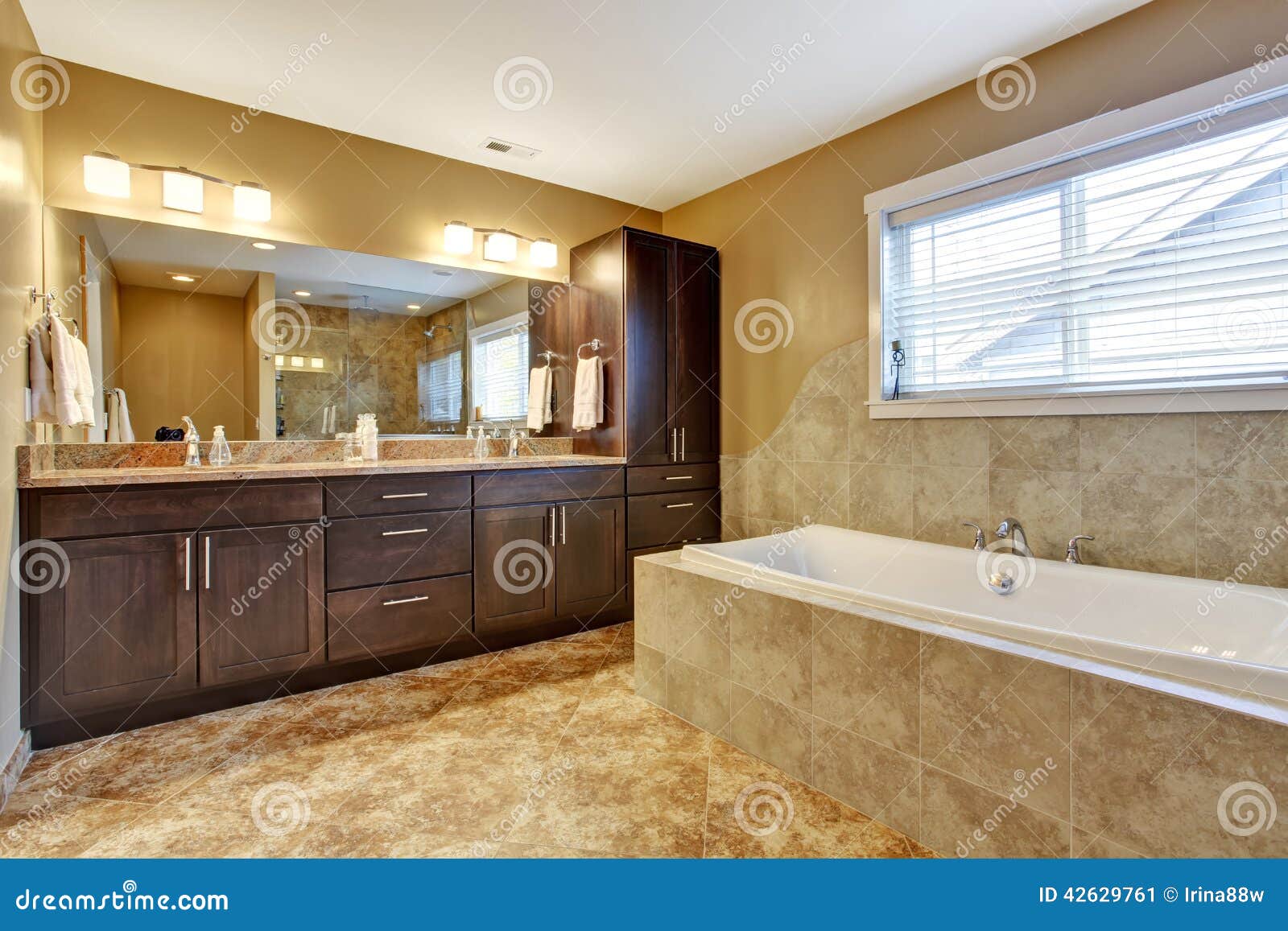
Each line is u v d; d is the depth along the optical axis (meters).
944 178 2.85
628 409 3.65
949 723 1.64
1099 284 2.47
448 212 3.57
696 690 2.36
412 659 2.96
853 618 1.85
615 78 2.79
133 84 2.76
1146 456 2.29
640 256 3.71
